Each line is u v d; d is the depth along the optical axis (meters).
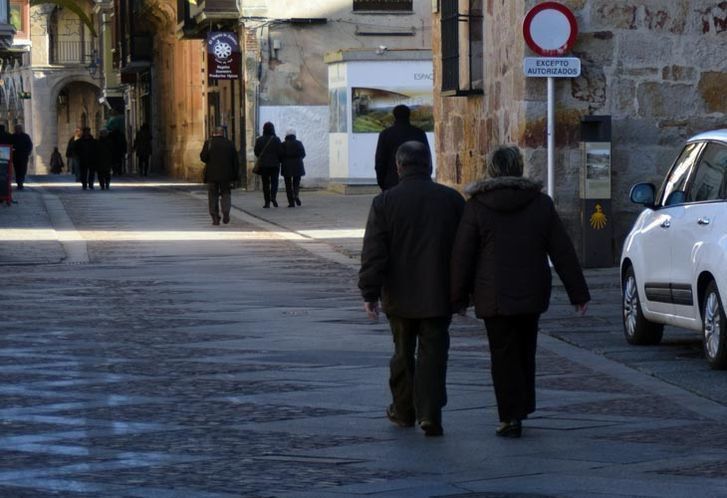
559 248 18.73
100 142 95.94
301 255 47.44
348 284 38.75
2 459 17.30
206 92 111.75
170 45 132.50
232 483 15.95
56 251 48.62
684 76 42.50
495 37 45.56
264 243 52.28
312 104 93.75
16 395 21.92
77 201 80.38
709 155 25.31
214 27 100.75
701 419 19.69
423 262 18.92
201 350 26.72
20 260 45.59
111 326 30.33
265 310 33.09
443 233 18.98
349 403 21.12
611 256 41.56
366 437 18.67
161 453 17.62
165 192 92.25
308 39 93.50
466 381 23.16
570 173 42.00
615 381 23.09
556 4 39.09
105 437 18.64
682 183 26.09
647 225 26.83
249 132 93.38
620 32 42.09
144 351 26.64
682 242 24.97
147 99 150.00
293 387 22.52
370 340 28.03
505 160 18.97
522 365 19.06
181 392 22.12
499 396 18.64
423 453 17.67
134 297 35.78
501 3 44.53
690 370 24.09
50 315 32.22
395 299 18.97
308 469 16.69
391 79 83.44
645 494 15.34
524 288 18.55
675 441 18.20
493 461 17.17
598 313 32.03
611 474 16.36
